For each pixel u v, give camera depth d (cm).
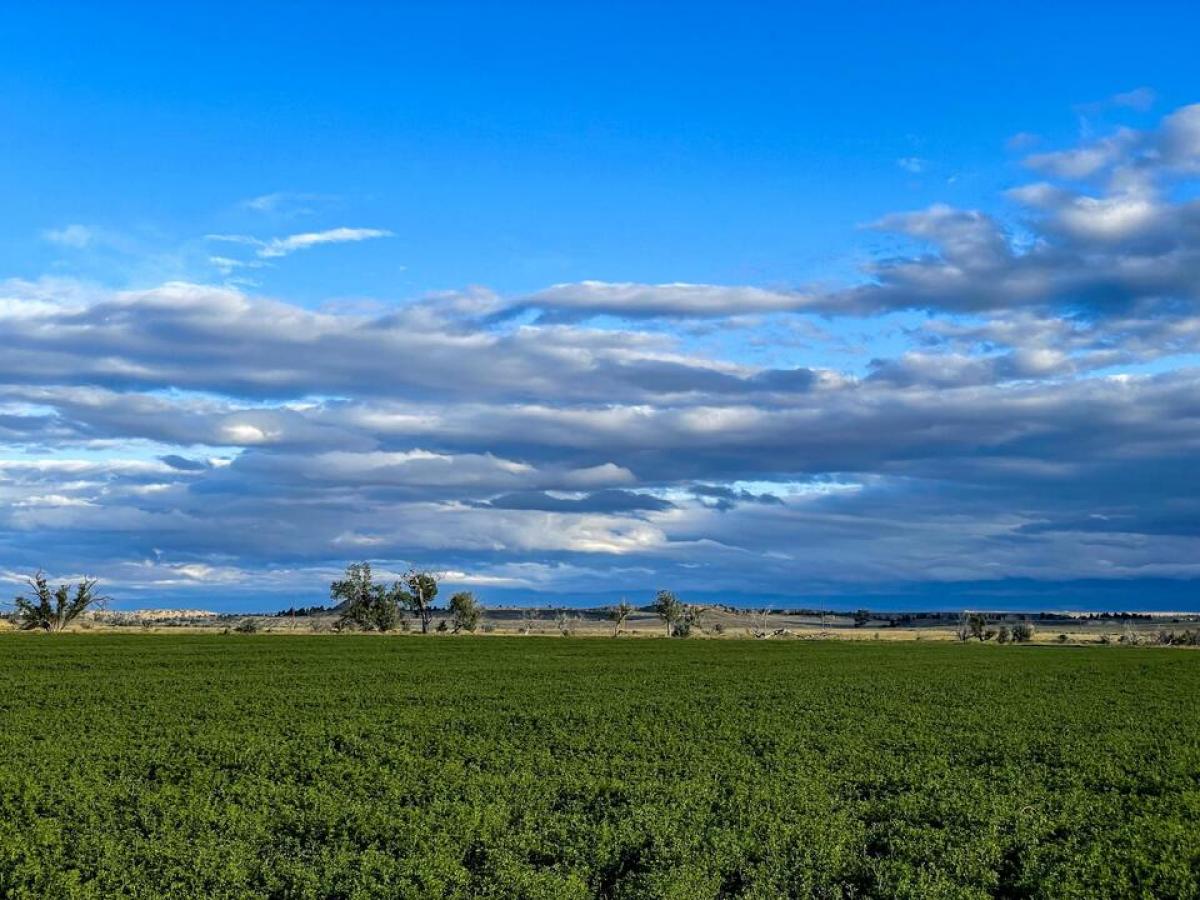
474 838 2016
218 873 1784
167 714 3797
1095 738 3431
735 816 2234
